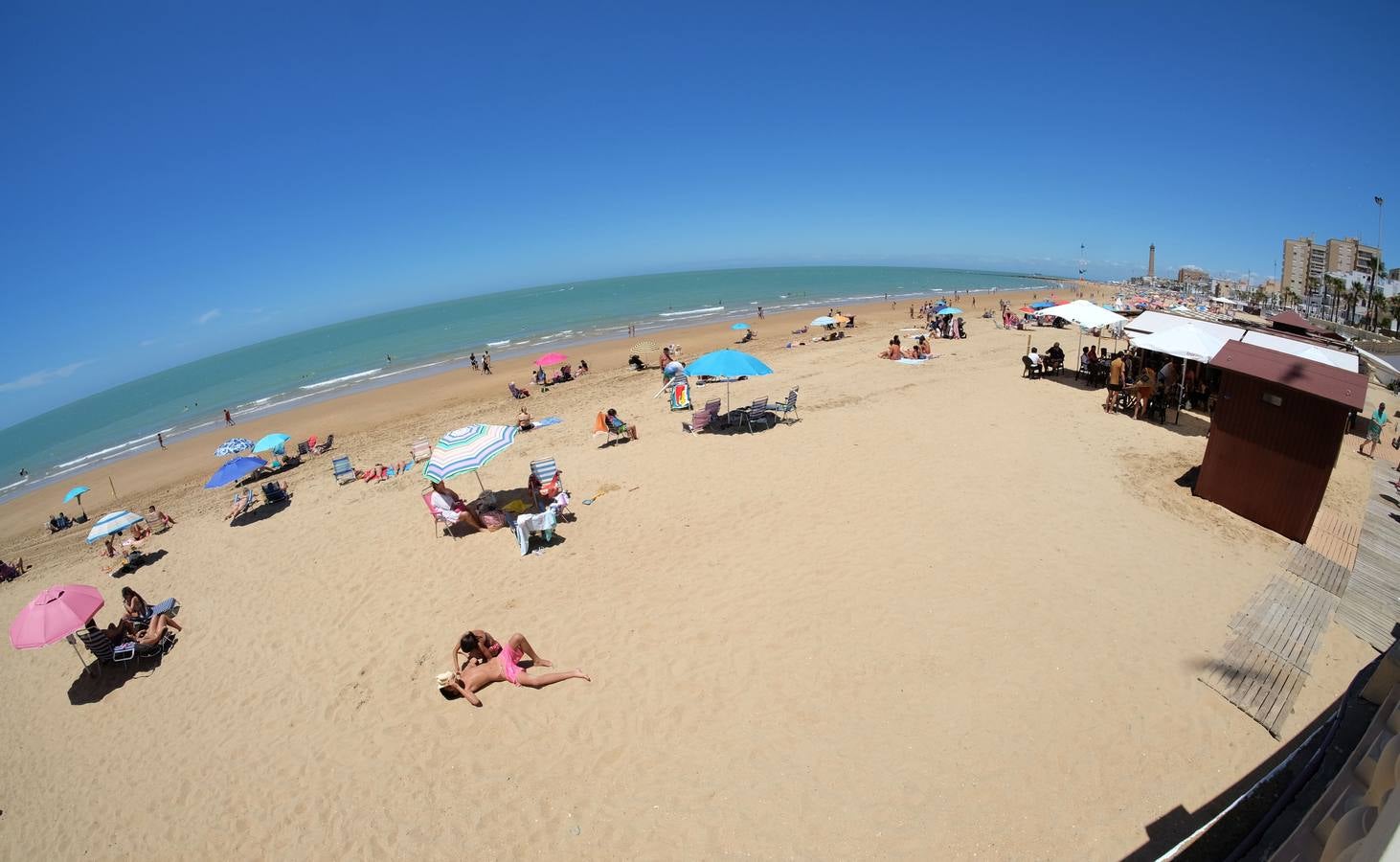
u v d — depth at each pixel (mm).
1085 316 18500
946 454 13062
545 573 9883
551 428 18609
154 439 36719
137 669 9742
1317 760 4691
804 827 5328
